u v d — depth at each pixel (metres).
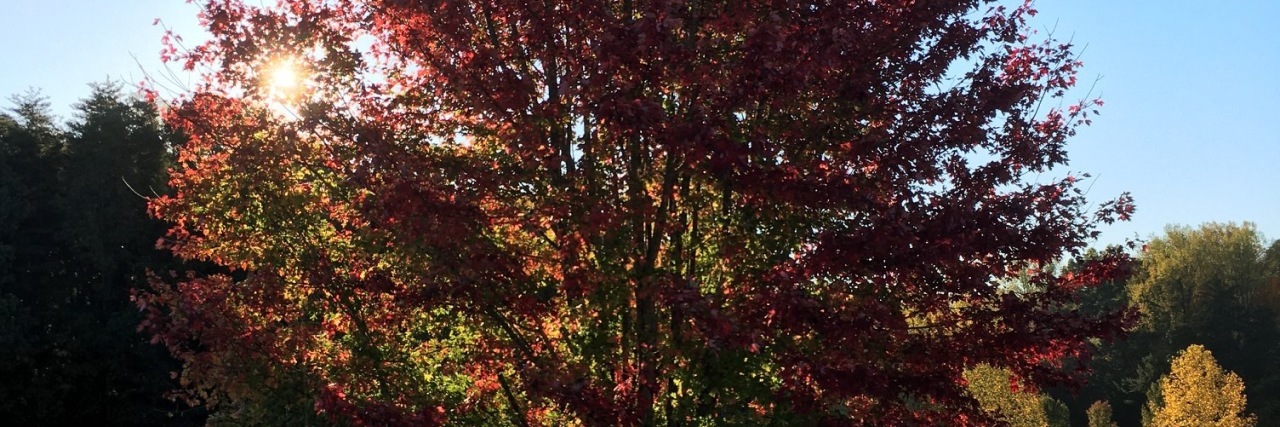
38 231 36.91
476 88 7.55
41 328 35.50
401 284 8.04
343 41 8.27
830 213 7.83
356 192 8.26
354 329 8.82
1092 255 9.16
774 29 6.75
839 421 7.55
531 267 7.71
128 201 36.75
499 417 8.30
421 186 7.07
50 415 33.28
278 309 9.05
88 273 37.66
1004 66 9.20
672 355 7.25
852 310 7.24
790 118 8.11
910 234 7.09
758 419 7.66
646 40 6.67
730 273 7.98
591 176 7.39
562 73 7.95
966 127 8.22
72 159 37.84
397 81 8.51
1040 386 8.57
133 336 35.34
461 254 7.32
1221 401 39.56
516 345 7.92
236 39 8.20
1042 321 8.30
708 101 7.42
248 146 8.24
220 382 8.89
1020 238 8.14
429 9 7.52
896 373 7.75
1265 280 67.56
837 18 7.82
